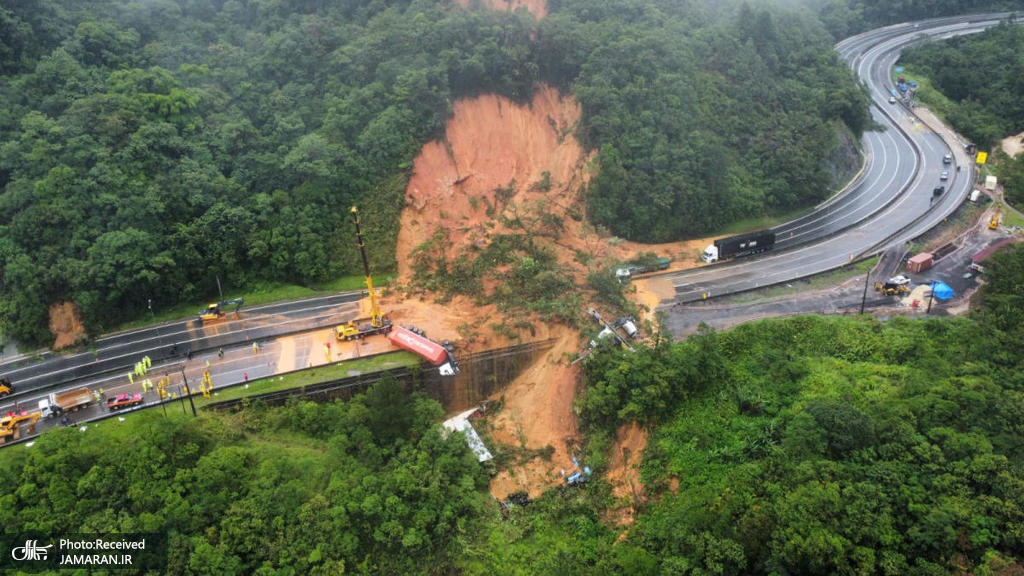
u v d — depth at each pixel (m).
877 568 67.62
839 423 78.12
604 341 95.31
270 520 72.00
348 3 144.25
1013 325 95.38
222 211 112.62
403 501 79.06
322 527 72.31
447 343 97.19
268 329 103.94
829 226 143.12
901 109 188.50
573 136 136.12
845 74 175.50
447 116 130.38
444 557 78.06
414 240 120.00
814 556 67.06
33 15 121.69
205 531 69.88
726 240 128.50
